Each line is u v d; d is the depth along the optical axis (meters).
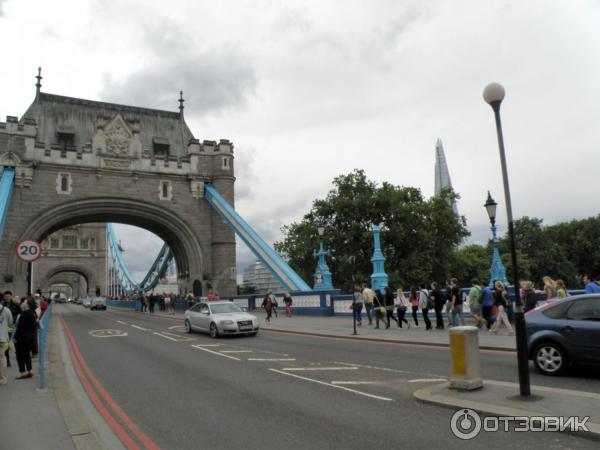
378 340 15.54
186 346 15.87
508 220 7.52
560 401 6.59
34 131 37.88
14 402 8.09
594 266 75.56
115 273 84.44
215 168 44.28
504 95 7.87
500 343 12.95
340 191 54.00
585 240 75.00
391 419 6.36
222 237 43.25
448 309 17.14
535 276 75.31
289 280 32.75
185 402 7.86
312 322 23.39
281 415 6.79
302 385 8.78
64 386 9.56
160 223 42.44
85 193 39.22
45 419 6.93
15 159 36.69
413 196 54.91
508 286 20.22
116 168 40.56
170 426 6.52
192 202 43.31
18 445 5.73
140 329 23.64
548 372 8.90
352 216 51.50
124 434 6.22
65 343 17.97
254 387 8.78
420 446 5.29
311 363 11.38
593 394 6.94
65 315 41.69
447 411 6.63
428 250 50.88
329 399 7.62
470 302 16.73
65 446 5.67
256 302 35.22
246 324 18.38
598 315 8.58
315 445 5.46
